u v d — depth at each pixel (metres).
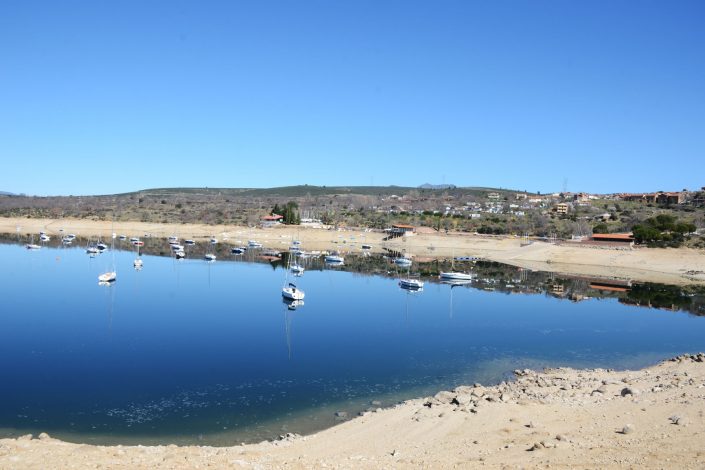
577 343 49.59
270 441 25.89
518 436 22.23
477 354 44.69
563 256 139.88
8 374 37.75
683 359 39.41
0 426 28.20
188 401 32.41
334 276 106.12
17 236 189.00
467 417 25.58
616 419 23.52
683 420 21.98
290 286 81.62
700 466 16.64
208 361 41.66
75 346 46.03
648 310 70.88
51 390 34.28
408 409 28.77
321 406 31.62
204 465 19.06
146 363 40.91
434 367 40.41
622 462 17.66
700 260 122.50
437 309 69.31
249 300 73.31
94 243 165.12
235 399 32.81
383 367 40.28
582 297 82.38
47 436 24.83
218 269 111.94
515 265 132.25
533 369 39.88
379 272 113.88
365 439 24.31
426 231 193.50
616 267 126.19
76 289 81.12
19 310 63.12
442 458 20.19
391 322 59.44
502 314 66.06
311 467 19.33
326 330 54.31
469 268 124.69
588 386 31.89
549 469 17.44
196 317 60.31
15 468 18.31
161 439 26.52
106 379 36.72
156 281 92.00
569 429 22.70
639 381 32.31
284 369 39.53
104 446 23.58
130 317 59.53
